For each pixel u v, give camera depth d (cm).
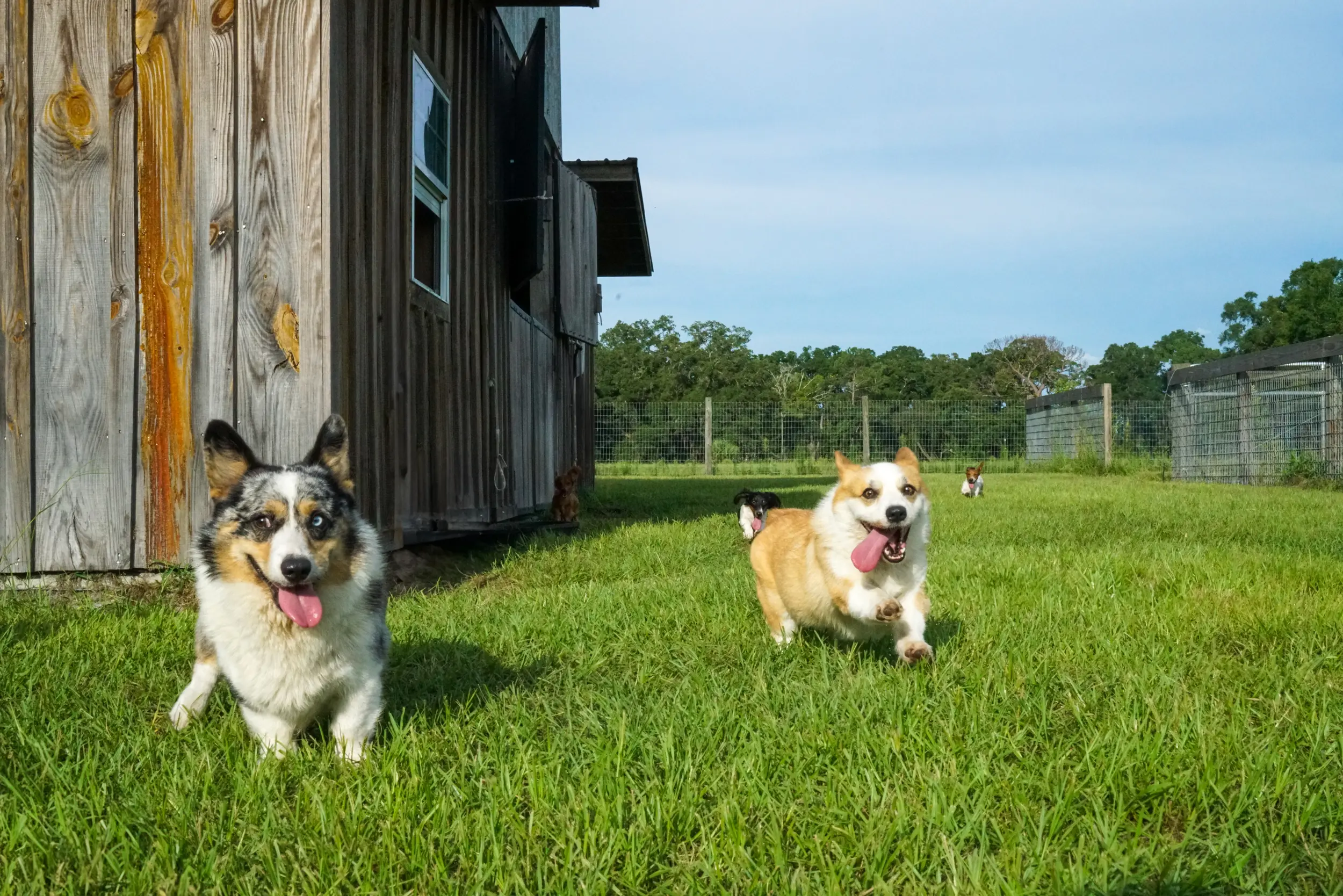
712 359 4969
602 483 2138
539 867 213
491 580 654
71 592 516
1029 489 1619
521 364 1066
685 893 207
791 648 422
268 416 532
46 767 265
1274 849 222
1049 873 212
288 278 532
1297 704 312
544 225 1031
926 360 5206
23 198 518
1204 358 5459
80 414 522
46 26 518
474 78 906
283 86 530
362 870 213
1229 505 1145
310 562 269
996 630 433
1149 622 443
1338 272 4509
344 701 292
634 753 280
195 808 247
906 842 222
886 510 374
